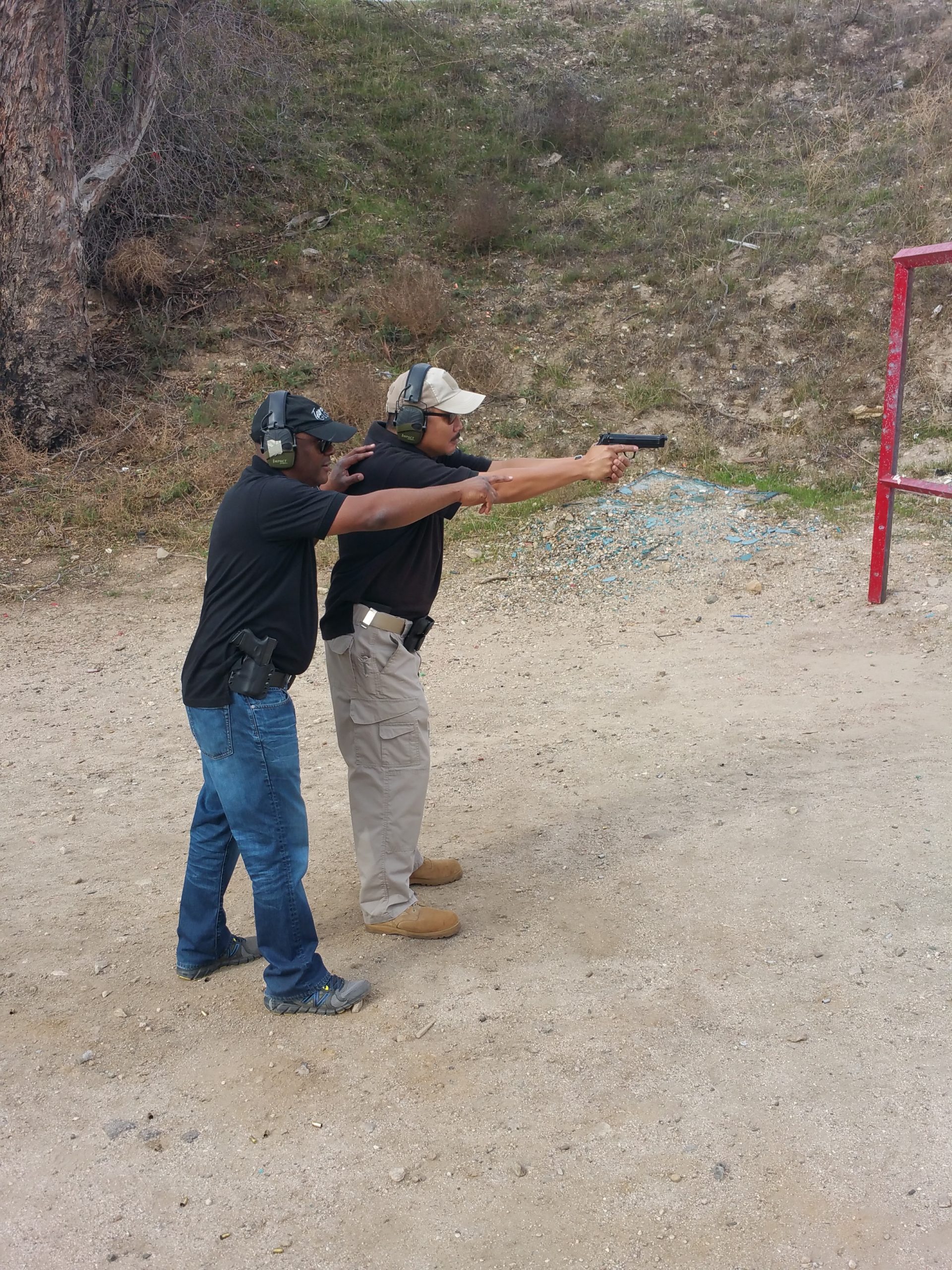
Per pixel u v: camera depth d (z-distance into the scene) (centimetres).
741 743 488
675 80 1439
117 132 1084
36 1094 277
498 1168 243
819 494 838
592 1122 255
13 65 879
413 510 274
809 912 338
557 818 427
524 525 839
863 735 483
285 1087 274
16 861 423
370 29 1497
